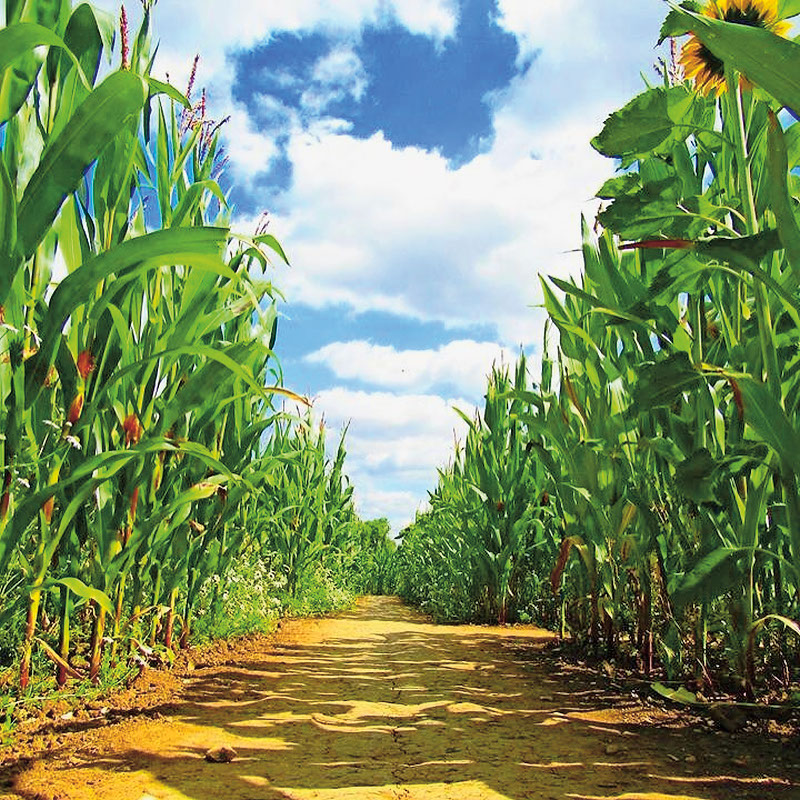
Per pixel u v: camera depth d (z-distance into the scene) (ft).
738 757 6.01
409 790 5.33
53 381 6.97
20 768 5.55
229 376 8.14
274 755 6.20
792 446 5.68
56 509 7.66
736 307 7.71
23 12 6.33
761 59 3.94
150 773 5.58
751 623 7.17
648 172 8.70
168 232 5.54
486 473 18.69
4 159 6.11
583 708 8.05
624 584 10.12
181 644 11.27
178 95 5.92
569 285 8.39
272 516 16.03
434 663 11.53
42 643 7.13
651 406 6.72
